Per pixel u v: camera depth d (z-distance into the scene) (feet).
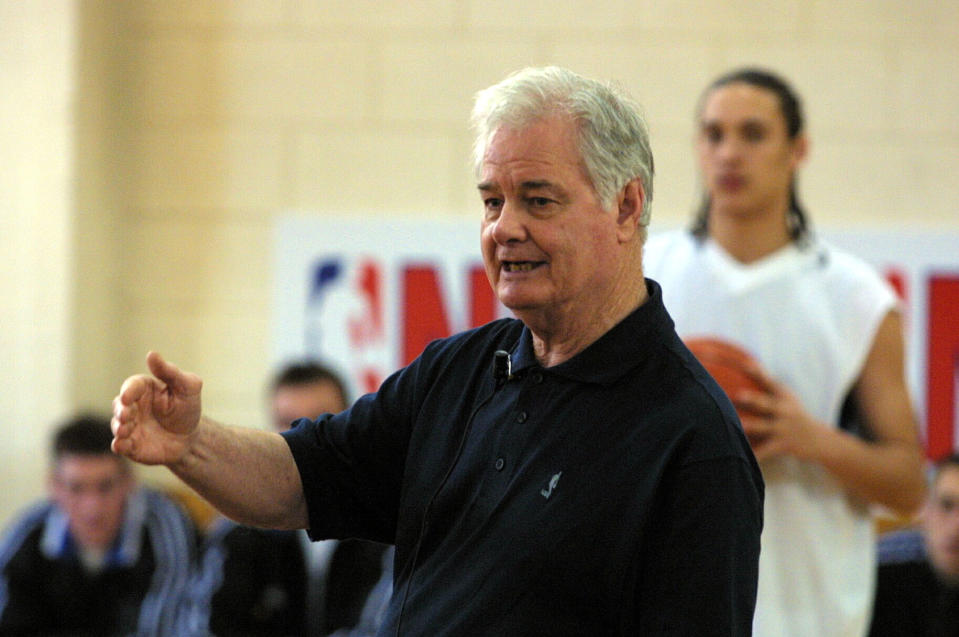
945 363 41.47
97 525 36.11
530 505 14.38
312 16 45.03
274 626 33.94
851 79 43.39
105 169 44.83
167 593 35.81
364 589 33.37
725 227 26.78
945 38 43.24
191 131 45.39
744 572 13.83
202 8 45.29
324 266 44.01
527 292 14.53
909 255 41.96
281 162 45.09
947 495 33.37
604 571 13.98
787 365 25.98
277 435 16.78
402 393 16.71
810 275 26.37
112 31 45.09
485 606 14.19
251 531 34.19
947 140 43.24
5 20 43.86
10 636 36.06
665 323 15.23
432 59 44.60
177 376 15.07
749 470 14.26
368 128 44.83
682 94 43.73
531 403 15.05
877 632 33.58
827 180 43.52
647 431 14.26
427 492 15.53
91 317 44.52
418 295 43.65
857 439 25.34
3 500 43.80
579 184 14.42
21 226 43.73
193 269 45.39
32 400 43.73
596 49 44.01
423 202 44.60
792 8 43.52
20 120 43.73
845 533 25.61
